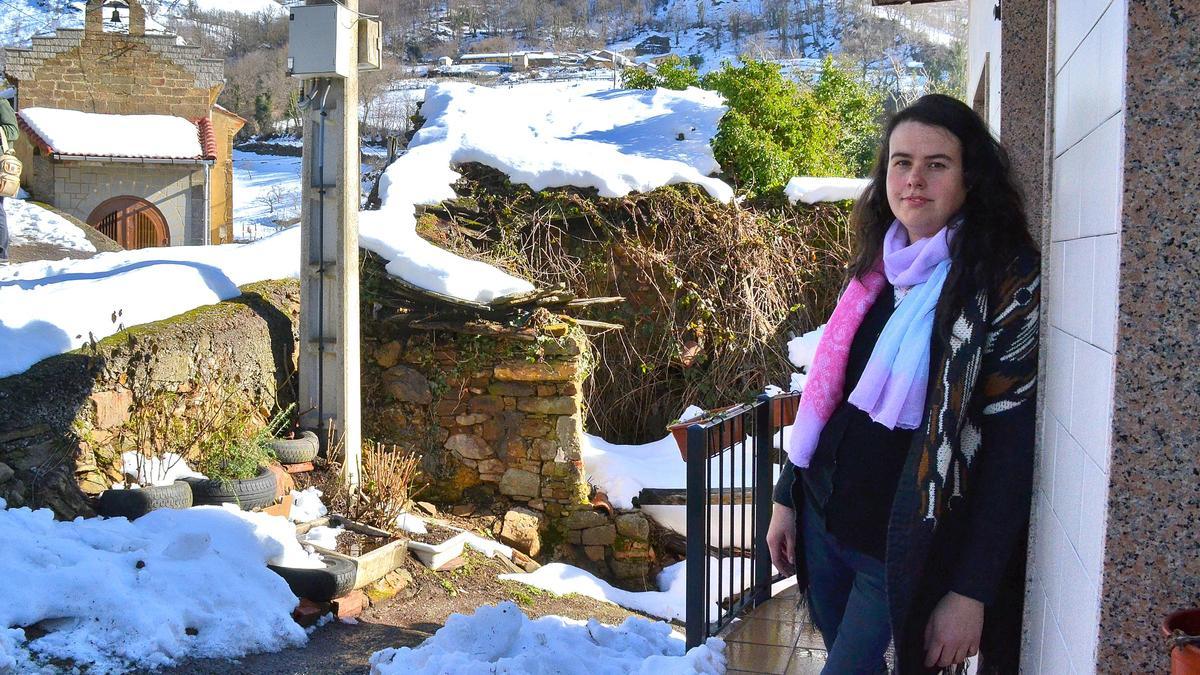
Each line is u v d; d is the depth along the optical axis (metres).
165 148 25.19
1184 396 1.48
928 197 2.19
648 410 10.09
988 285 2.04
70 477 5.39
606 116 12.89
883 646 2.19
